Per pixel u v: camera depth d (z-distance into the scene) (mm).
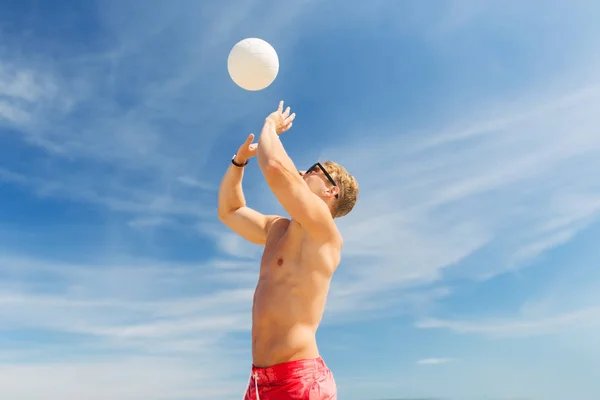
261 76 3658
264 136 3160
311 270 2990
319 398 2738
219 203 4047
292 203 2949
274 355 2840
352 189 3516
